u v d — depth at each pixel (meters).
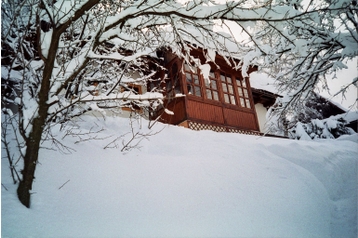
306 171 5.26
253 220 3.25
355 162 6.84
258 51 5.91
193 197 3.40
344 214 4.26
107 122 5.77
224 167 4.46
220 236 2.77
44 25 4.84
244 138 6.75
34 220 2.37
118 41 5.00
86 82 4.88
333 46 5.55
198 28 4.00
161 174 3.77
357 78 5.49
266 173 4.67
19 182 2.69
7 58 4.10
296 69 6.36
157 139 5.42
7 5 3.51
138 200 3.09
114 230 2.50
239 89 10.79
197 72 9.52
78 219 2.56
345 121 15.56
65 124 4.39
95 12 4.19
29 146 2.72
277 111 7.30
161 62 9.66
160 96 3.35
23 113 2.79
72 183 3.11
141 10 3.23
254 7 3.62
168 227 2.72
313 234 3.43
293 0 5.46
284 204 3.85
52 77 3.03
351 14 5.33
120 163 3.82
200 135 6.20
